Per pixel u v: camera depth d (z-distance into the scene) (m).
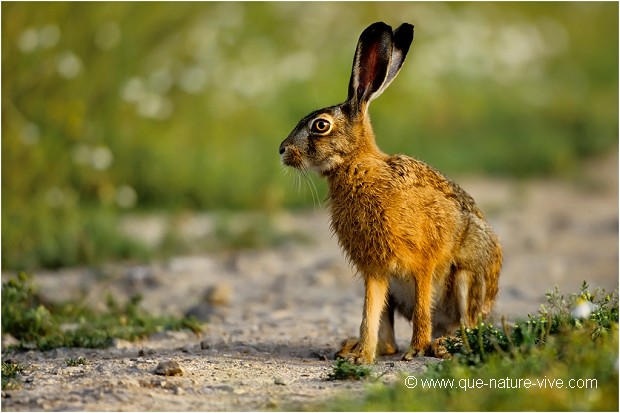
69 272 20.02
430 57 37.34
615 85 45.25
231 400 10.19
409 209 12.37
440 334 13.53
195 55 27.97
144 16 26.14
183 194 26.34
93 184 24.53
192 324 15.28
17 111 22.75
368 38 12.84
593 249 21.36
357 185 12.53
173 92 28.11
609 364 9.71
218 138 28.41
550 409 8.99
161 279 19.19
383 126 32.44
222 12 28.44
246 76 30.28
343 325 15.51
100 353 13.52
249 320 16.19
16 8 23.05
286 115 30.69
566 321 11.32
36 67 23.30
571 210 26.41
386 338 13.27
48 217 21.86
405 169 12.59
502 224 24.30
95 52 24.89
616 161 33.69
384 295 12.75
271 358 12.82
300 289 18.59
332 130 12.70
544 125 36.94
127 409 9.86
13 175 22.52
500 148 33.50
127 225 24.03
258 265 20.73
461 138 34.88
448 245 12.73
